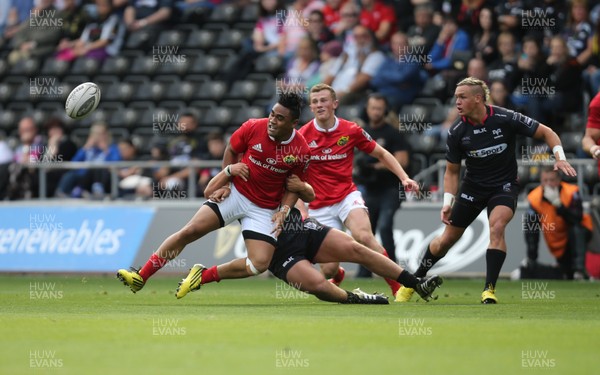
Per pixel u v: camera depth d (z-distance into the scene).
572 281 57.22
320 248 37.25
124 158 71.81
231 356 22.56
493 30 69.94
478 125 38.72
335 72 73.25
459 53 70.25
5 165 70.62
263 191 36.34
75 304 38.34
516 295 44.91
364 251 37.00
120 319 30.95
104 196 68.44
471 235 60.16
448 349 23.91
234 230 62.38
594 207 59.12
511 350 23.78
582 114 67.44
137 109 82.06
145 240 63.59
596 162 59.66
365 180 56.38
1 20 93.62
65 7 89.81
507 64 66.88
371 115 55.72
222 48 85.81
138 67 85.94
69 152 72.19
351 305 37.22
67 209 65.75
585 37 70.12
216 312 33.88
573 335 26.75
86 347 24.06
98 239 64.56
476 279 59.12
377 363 21.61
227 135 77.06
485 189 39.44
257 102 80.44
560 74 66.88
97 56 87.62
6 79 89.81
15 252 65.69
